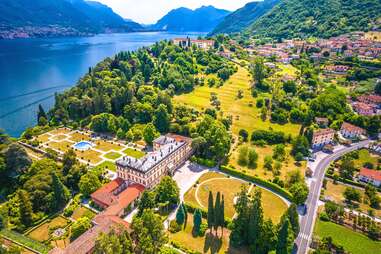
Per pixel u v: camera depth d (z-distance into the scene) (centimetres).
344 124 19150
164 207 12031
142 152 16962
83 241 9400
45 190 11956
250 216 9569
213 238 10444
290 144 17812
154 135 17750
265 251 9481
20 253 9112
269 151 17075
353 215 11469
